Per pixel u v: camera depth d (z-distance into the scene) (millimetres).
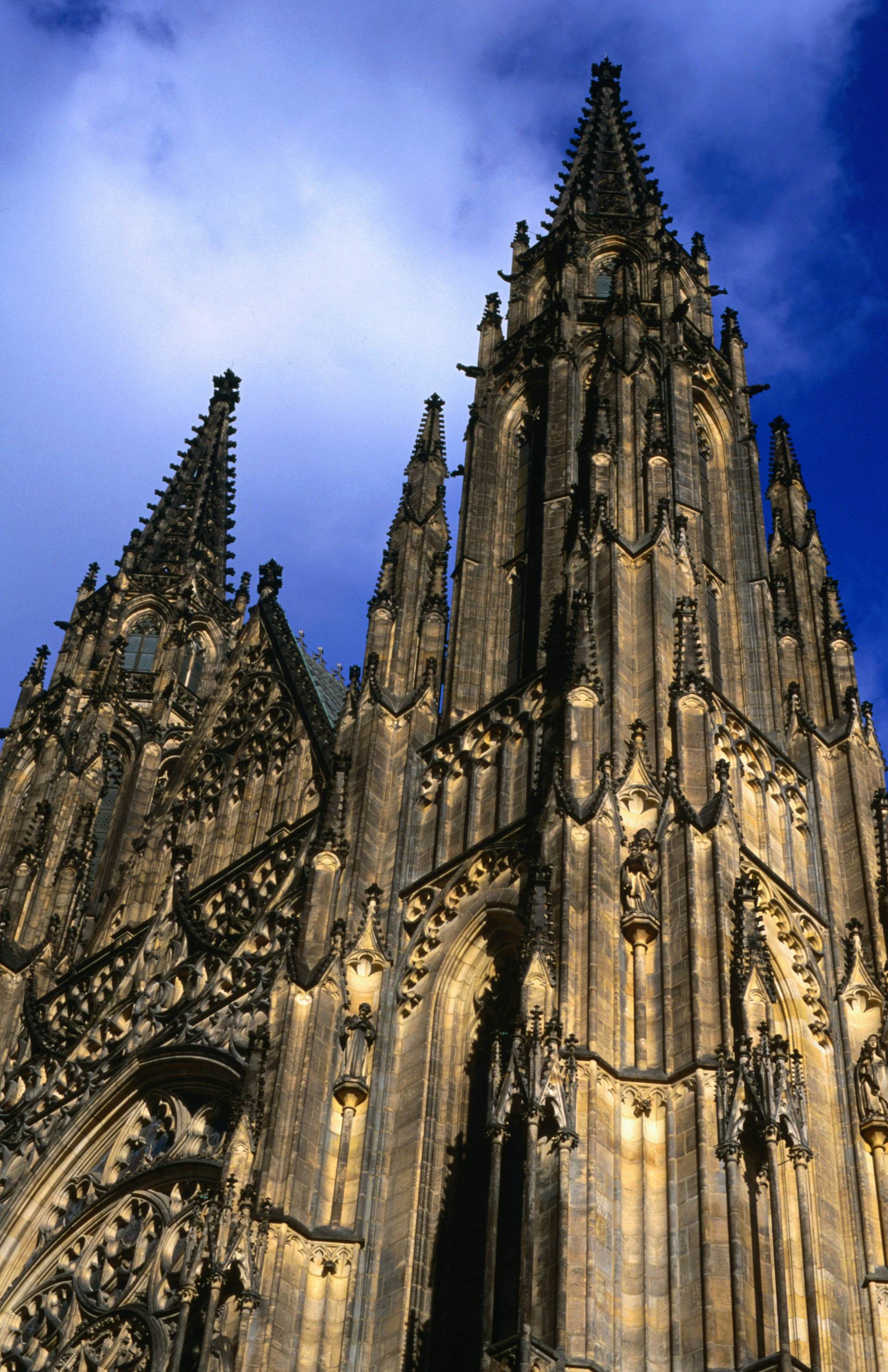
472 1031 67000
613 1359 51469
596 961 58875
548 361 91125
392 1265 60969
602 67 115062
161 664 110750
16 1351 72000
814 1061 66312
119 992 81688
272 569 99188
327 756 84688
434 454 92312
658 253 98812
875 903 71562
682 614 70312
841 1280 60781
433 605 83750
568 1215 52719
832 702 79312
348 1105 65375
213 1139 72188
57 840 96062
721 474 89250
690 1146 55031
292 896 75625
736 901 60125
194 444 130250
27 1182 76250
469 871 69688
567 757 65188
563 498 82062
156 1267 69562
